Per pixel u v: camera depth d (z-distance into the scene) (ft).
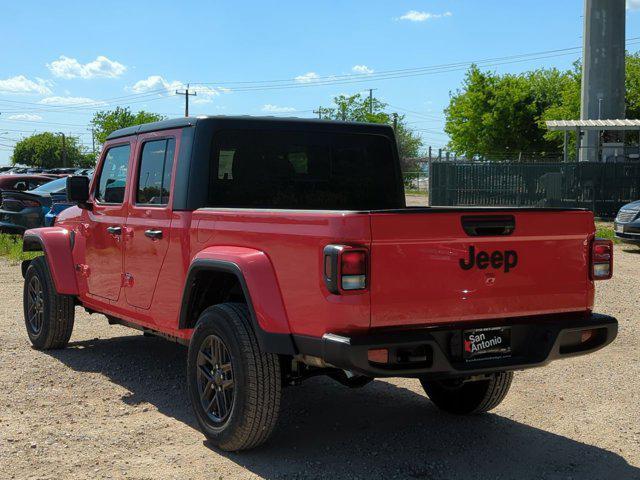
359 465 14.55
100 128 257.34
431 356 13.19
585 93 106.01
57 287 22.34
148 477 13.80
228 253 14.98
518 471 14.39
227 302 15.90
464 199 94.43
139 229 18.51
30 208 52.49
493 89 174.81
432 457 15.05
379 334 12.84
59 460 14.60
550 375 21.34
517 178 91.40
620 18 103.91
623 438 16.30
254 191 18.01
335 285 12.52
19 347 24.17
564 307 14.73
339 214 12.75
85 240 21.66
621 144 98.02
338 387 20.25
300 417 17.57
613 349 24.53
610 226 75.92
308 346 13.39
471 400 17.30
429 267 13.12
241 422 14.42
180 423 16.94
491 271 13.73
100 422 16.93
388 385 20.51
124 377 20.72
